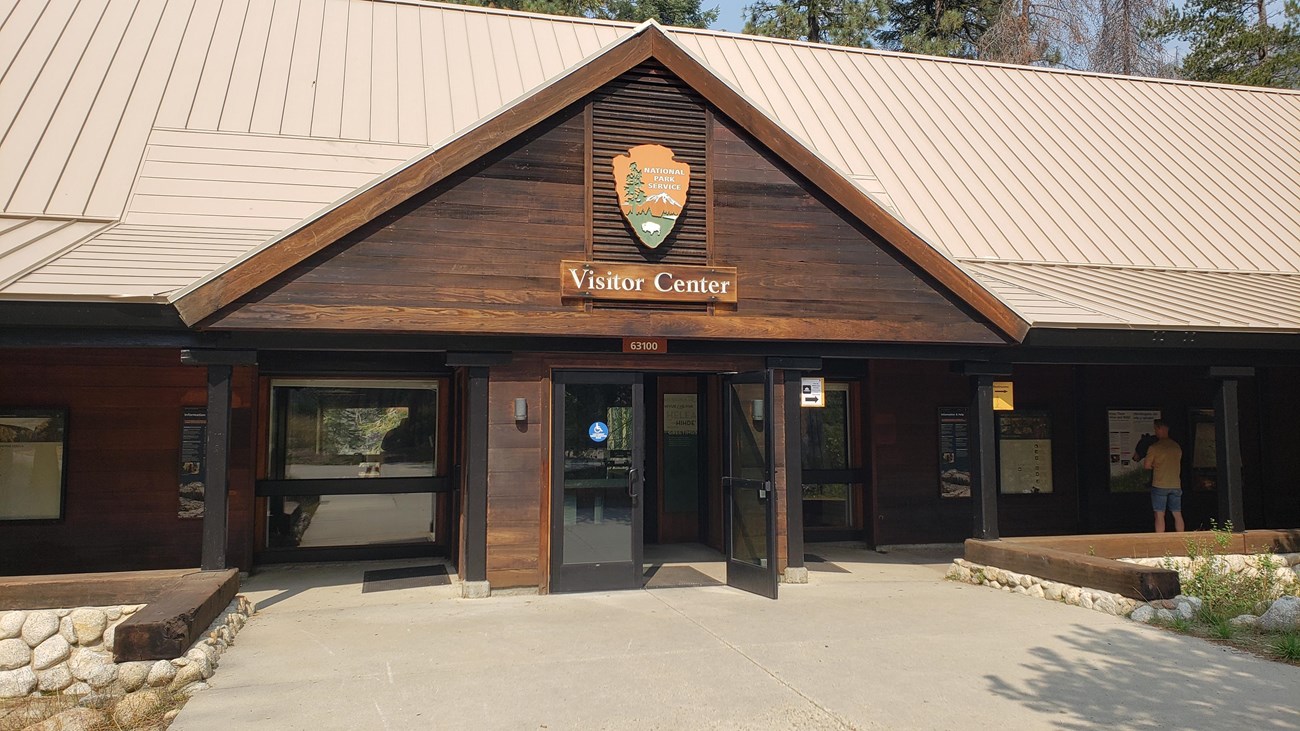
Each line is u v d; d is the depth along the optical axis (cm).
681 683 604
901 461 1252
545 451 900
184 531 1023
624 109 916
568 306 883
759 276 940
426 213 852
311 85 1283
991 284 1095
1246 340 1022
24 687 656
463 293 854
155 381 1030
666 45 923
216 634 679
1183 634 738
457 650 684
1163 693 587
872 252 971
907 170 1399
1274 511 1394
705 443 1222
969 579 983
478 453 884
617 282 891
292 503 1094
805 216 957
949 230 1278
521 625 761
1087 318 971
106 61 1229
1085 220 1373
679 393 1247
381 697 576
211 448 801
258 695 581
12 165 1007
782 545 970
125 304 751
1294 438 1411
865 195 962
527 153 886
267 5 1475
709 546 1186
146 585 709
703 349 932
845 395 1286
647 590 915
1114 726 528
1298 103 1888
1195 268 1305
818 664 648
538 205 884
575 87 894
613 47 903
